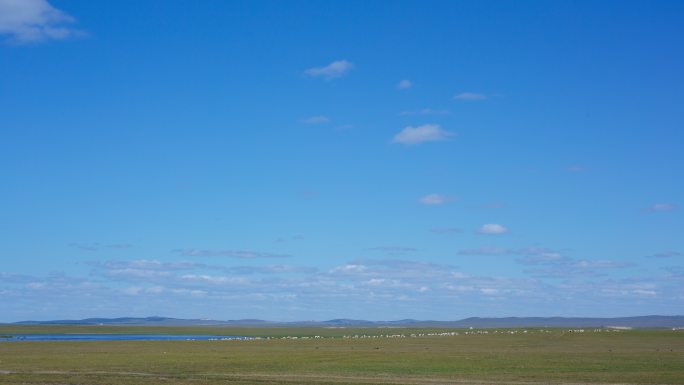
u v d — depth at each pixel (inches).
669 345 5521.7
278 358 4183.1
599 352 4655.5
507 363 3705.7
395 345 5792.3
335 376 3053.6
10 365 3636.8
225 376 3034.0
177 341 7027.6
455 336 7268.7
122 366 3577.8
